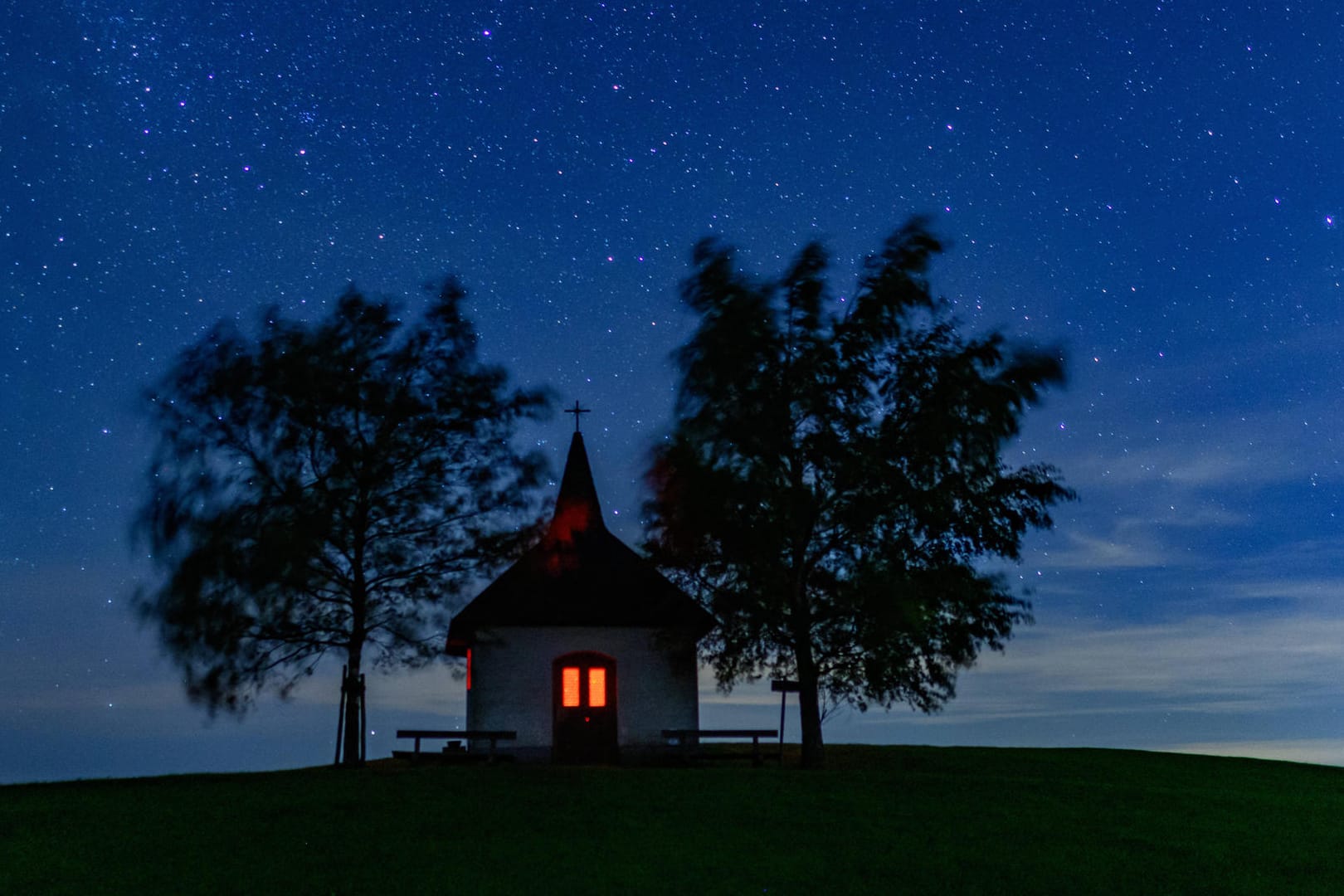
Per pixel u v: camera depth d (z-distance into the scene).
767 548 28.97
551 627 31.59
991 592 29.27
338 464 28.48
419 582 29.45
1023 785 26.23
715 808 22.08
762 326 29.89
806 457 29.55
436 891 16.53
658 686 31.53
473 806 22.02
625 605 31.97
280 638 28.02
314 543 27.23
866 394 30.05
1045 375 29.73
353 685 28.75
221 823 20.91
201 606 26.25
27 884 17.19
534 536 30.22
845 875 17.73
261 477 27.86
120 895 16.58
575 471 35.06
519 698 31.20
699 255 30.61
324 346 28.88
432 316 30.53
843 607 29.25
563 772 26.38
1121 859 19.30
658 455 29.89
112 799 23.77
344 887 16.77
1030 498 29.59
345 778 25.72
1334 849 20.81
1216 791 27.34
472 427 29.97
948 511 29.20
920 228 30.78
